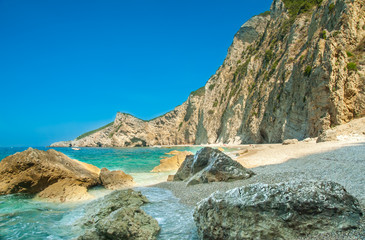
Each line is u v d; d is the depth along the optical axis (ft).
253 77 213.05
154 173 61.52
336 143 63.46
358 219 15.51
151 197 33.76
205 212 18.93
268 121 153.58
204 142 257.55
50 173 37.78
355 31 101.86
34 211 28.73
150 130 349.41
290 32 171.73
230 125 217.56
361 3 106.42
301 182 17.62
